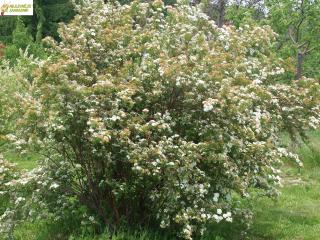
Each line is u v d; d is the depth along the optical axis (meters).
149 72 6.31
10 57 23.06
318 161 12.71
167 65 6.01
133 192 6.39
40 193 6.42
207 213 6.00
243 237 7.33
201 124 6.29
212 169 6.29
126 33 6.81
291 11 17.17
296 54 19.42
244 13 17.88
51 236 6.71
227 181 6.28
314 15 16.73
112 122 5.79
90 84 6.54
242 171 6.54
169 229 6.63
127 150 5.88
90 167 6.46
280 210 8.97
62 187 6.58
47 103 5.97
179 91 6.41
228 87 5.89
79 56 6.56
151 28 7.30
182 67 6.09
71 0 7.57
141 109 6.49
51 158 6.70
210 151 5.95
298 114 7.46
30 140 6.07
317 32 17.11
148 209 6.64
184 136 6.55
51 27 33.25
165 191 6.09
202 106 6.32
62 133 6.01
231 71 6.62
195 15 7.33
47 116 6.01
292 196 9.97
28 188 6.39
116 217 6.58
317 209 9.13
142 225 6.71
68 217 6.85
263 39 7.64
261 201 9.41
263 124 6.89
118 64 6.78
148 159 5.73
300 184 11.02
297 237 7.49
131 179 6.25
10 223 6.38
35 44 24.45
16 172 6.59
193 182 6.05
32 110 5.88
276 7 17.33
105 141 5.46
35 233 6.99
